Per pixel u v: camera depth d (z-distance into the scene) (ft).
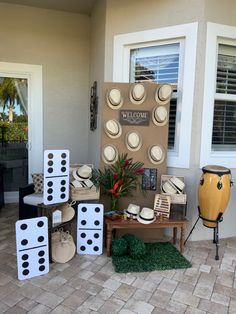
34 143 14.16
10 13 13.06
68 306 6.49
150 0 10.14
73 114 14.53
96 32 12.73
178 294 7.06
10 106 13.89
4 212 12.82
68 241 8.70
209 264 8.61
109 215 9.18
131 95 9.92
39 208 8.86
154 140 10.10
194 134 9.84
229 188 8.92
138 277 7.75
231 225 10.73
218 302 6.79
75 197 8.95
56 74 14.03
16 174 14.35
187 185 10.12
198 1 9.32
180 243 9.29
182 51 10.00
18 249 7.34
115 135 10.02
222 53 10.26
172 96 10.43
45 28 13.61
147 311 6.40
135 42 10.58
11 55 13.32
